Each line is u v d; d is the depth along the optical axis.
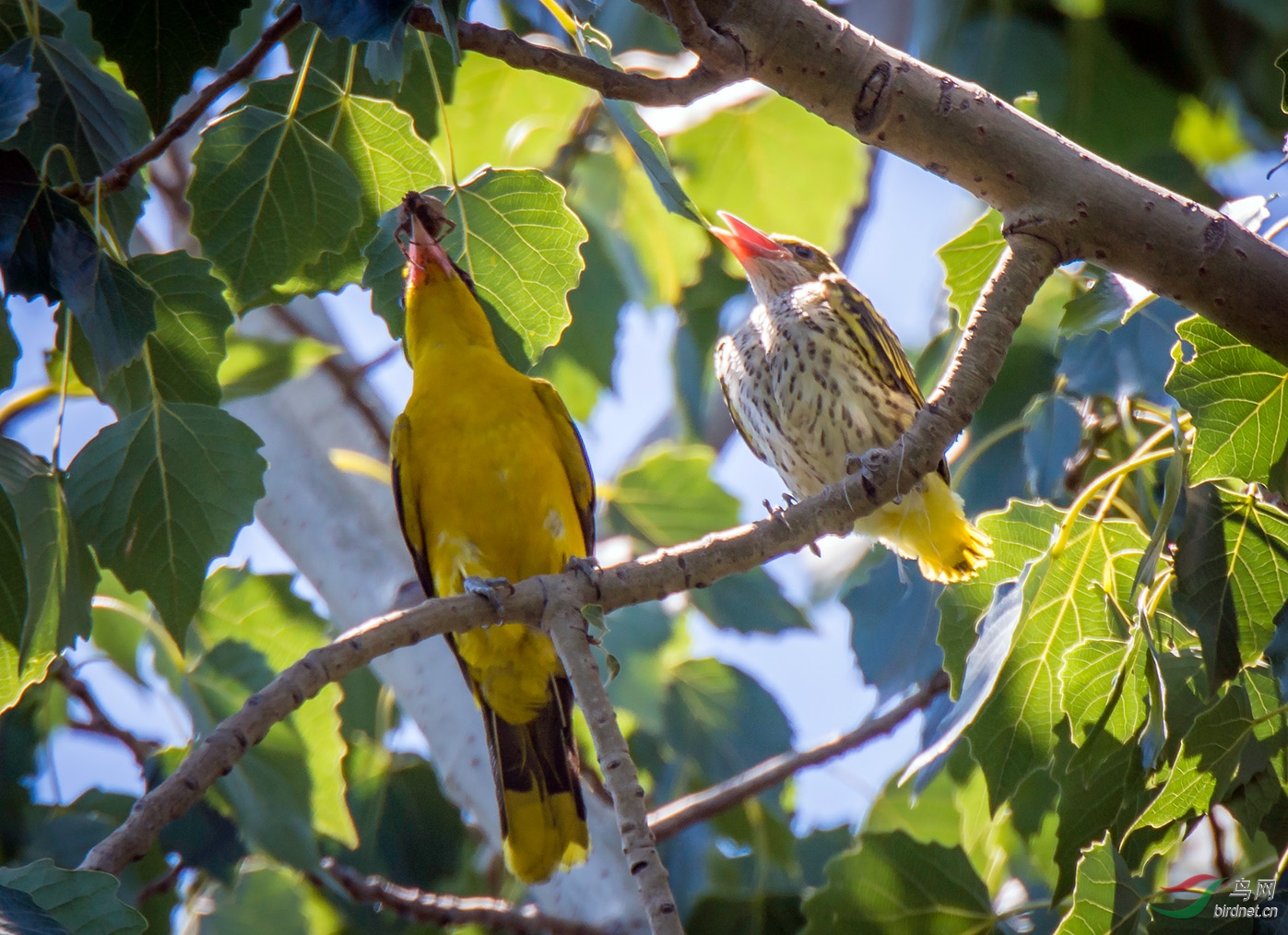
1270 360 6.77
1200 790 7.29
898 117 6.80
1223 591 6.91
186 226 12.60
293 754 10.38
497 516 9.32
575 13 6.53
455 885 13.88
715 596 13.41
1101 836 7.71
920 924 9.47
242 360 11.20
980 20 14.48
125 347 6.09
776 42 6.65
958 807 11.80
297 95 7.56
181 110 12.49
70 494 6.88
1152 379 8.99
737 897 12.23
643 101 6.56
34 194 5.90
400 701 11.02
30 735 11.53
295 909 12.46
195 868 11.02
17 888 5.27
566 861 9.09
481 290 8.19
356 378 11.78
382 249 7.93
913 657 10.48
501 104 14.22
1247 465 6.74
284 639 10.48
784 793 13.89
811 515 6.75
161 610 7.02
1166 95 14.41
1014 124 6.79
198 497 6.98
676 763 13.34
